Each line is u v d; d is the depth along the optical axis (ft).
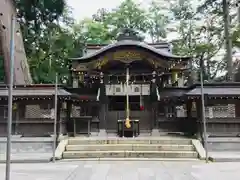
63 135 56.03
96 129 63.82
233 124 50.75
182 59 62.03
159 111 64.90
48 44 105.29
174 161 41.86
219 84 53.06
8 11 80.59
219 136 50.19
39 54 103.30
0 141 49.73
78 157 45.50
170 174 31.22
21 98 52.03
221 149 48.73
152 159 43.45
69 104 60.90
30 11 101.09
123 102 67.82
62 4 105.81
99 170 33.96
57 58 106.73
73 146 48.37
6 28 74.13
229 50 83.82
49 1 102.01
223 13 88.02
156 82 64.49
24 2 97.76
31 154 46.75
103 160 42.91
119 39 66.08
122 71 65.62
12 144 49.49
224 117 50.78
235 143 48.85
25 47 101.50
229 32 84.99
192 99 53.72
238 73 92.89
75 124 62.34
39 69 99.91
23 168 35.47
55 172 32.55
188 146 48.19
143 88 65.67
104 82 65.21
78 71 64.28
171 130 63.98
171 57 60.95
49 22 108.68
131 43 60.13
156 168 35.55
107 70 65.46
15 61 75.46
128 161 41.98
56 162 41.16
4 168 35.63
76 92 65.72
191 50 104.42
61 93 52.75
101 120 63.31
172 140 50.60
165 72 63.87
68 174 31.24
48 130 52.01
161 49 74.43
